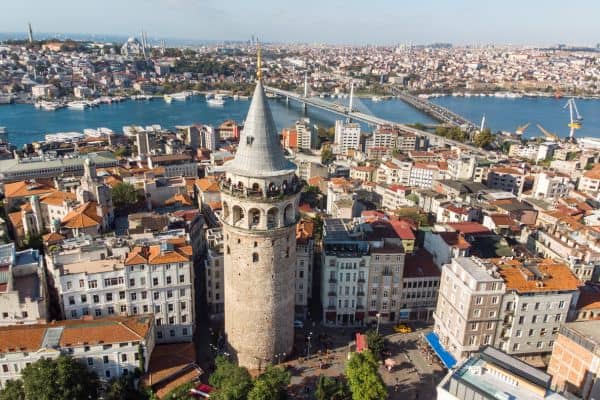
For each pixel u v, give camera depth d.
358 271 132.00
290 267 108.44
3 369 96.19
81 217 152.38
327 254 130.38
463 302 115.06
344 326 135.62
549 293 115.25
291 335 117.06
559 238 168.00
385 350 123.44
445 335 123.88
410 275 136.25
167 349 111.38
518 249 165.00
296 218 105.12
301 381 110.56
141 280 114.94
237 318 109.94
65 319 112.31
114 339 100.50
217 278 132.12
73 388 91.62
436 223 190.38
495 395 72.69
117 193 195.88
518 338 118.12
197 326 131.50
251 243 101.56
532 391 73.62
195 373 105.81
